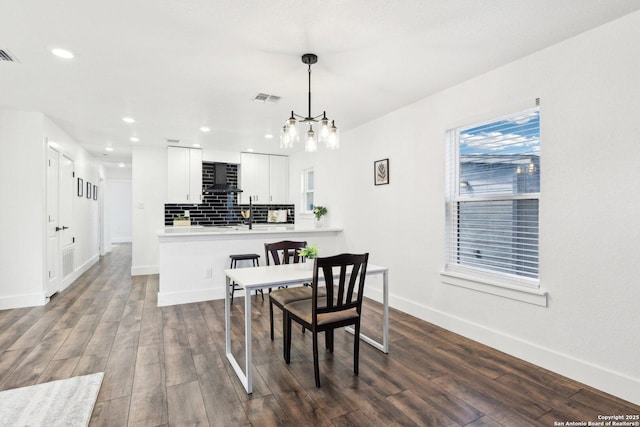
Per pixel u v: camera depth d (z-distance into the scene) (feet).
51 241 13.62
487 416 5.98
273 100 10.94
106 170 29.60
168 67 8.40
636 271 6.28
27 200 12.21
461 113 9.63
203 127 14.46
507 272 8.78
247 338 6.74
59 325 10.47
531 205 8.24
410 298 11.61
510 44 7.40
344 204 15.31
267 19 6.31
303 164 19.83
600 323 6.77
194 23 6.43
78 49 7.45
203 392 6.73
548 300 7.63
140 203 18.93
